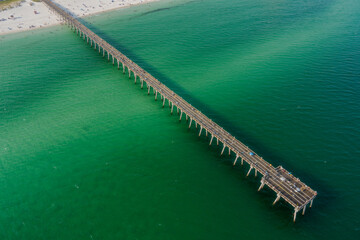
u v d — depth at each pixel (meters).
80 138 65.44
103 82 87.88
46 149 62.62
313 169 53.41
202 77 87.31
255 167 50.69
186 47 107.62
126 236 44.09
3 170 57.50
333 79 79.94
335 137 60.31
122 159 59.19
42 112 74.69
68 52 108.12
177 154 60.00
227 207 48.00
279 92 77.00
